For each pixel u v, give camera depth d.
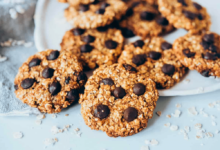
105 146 0.29
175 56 0.34
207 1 0.40
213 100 0.33
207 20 0.38
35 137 0.30
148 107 0.30
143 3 0.40
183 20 0.36
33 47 0.38
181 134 0.30
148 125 0.31
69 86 0.31
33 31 0.40
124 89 0.30
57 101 0.30
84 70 0.34
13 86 0.33
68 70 0.31
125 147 0.29
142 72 0.32
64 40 0.36
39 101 0.30
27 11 0.39
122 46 0.36
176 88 0.32
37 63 0.32
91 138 0.30
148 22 0.38
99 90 0.30
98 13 0.35
